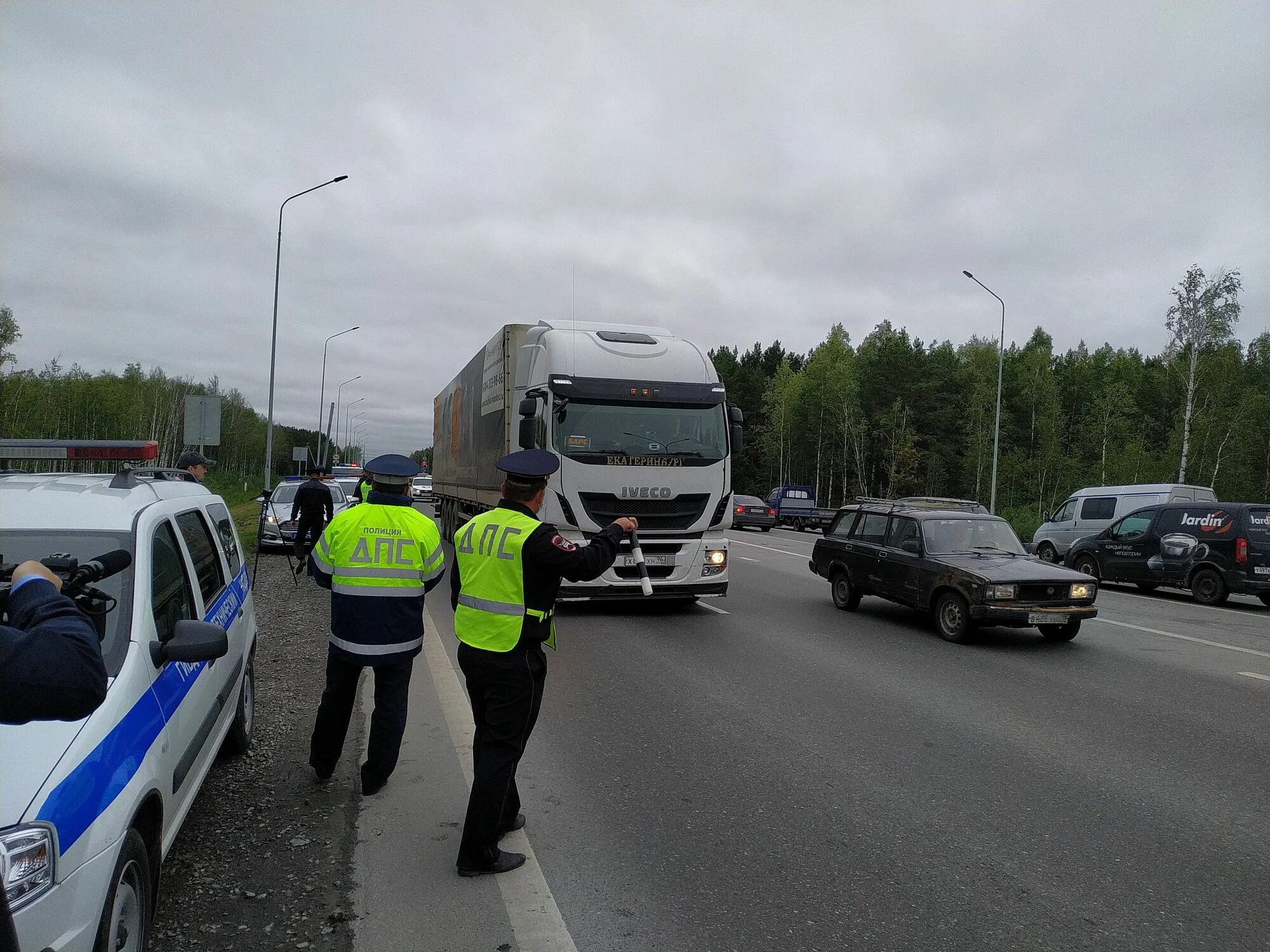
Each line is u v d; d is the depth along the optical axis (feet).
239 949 10.24
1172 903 12.07
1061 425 180.34
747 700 22.94
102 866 7.87
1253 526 46.80
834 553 40.19
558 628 33.86
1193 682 26.20
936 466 184.85
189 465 27.27
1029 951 10.74
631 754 18.26
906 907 11.79
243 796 15.16
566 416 34.71
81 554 11.07
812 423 202.49
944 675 26.45
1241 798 16.28
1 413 147.74
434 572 15.33
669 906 11.68
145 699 9.89
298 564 46.11
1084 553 56.65
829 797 15.96
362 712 20.99
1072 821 15.01
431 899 11.66
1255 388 146.00
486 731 12.49
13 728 8.32
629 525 13.15
